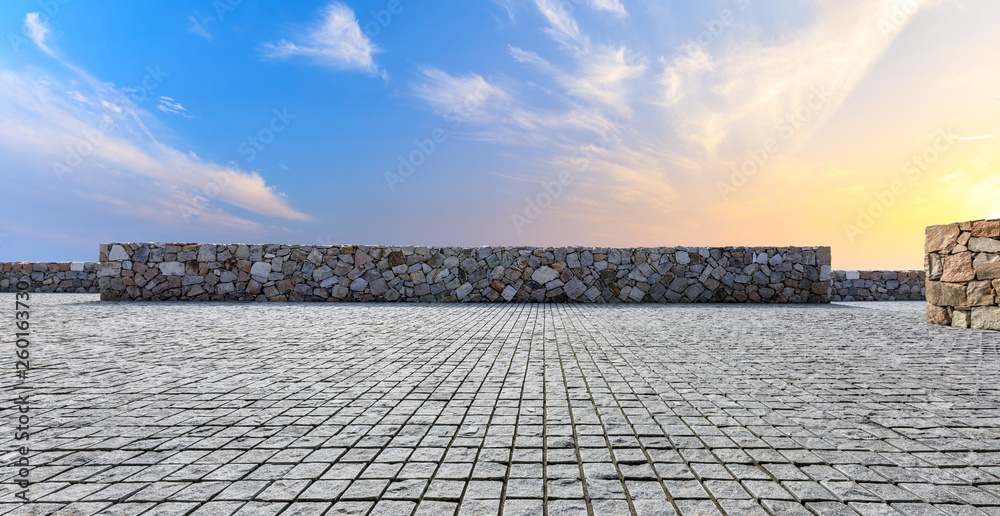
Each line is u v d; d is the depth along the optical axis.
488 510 1.73
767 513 1.72
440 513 1.71
